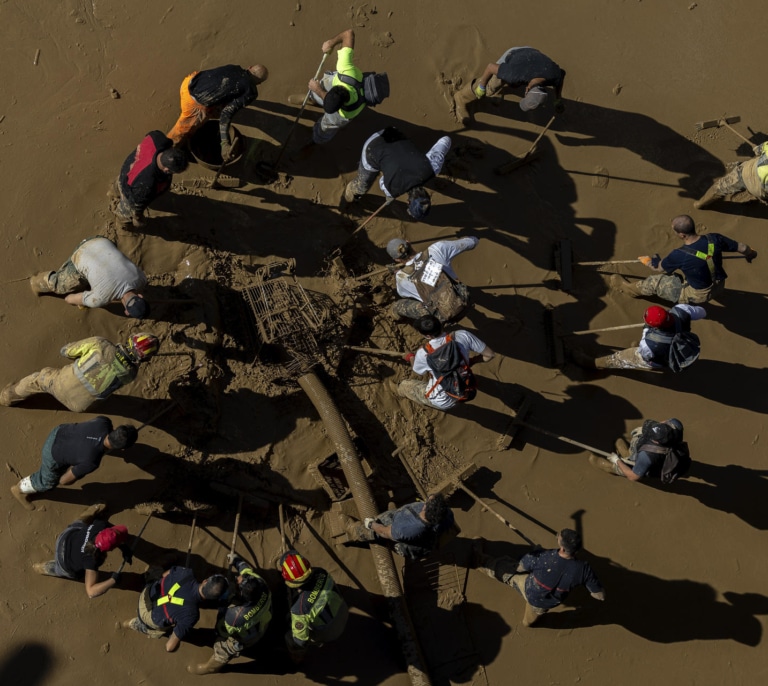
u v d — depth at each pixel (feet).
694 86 34.27
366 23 31.89
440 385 25.38
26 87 28.55
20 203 27.40
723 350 31.48
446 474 28.27
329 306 27.96
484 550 28.04
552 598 25.31
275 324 26.66
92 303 24.71
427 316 24.77
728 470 30.45
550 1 34.06
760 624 29.14
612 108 33.30
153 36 29.96
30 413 26.17
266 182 29.01
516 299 30.35
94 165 28.30
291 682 25.91
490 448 28.94
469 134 31.60
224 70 25.40
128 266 24.30
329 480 27.25
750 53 35.17
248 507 26.61
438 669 26.71
